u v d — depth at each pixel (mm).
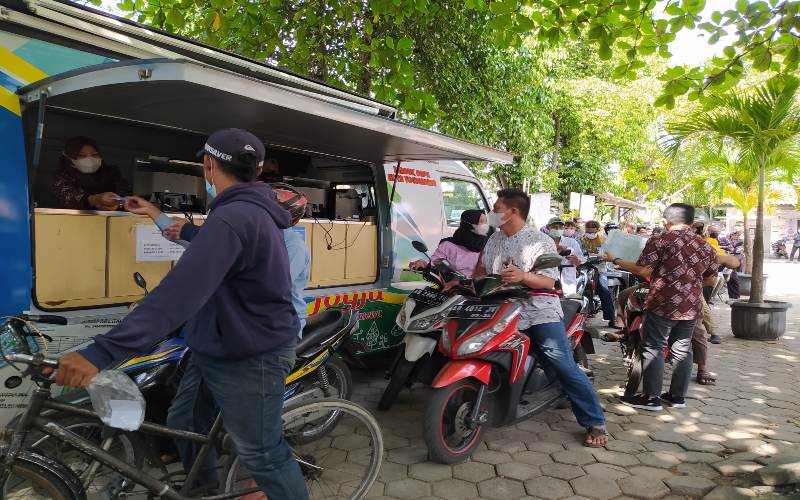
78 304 3207
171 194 4211
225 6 5957
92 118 3812
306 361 3195
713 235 11430
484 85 10406
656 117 20500
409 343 3869
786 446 3971
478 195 7066
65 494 2156
